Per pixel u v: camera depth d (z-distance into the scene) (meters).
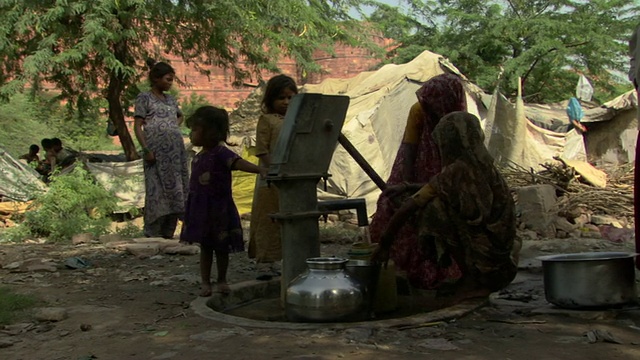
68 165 14.73
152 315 4.00
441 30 24.06
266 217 5.18
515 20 21.80
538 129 14.20
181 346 3.27
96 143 26.44
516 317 3.75
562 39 22.53
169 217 7.57
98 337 3.50
